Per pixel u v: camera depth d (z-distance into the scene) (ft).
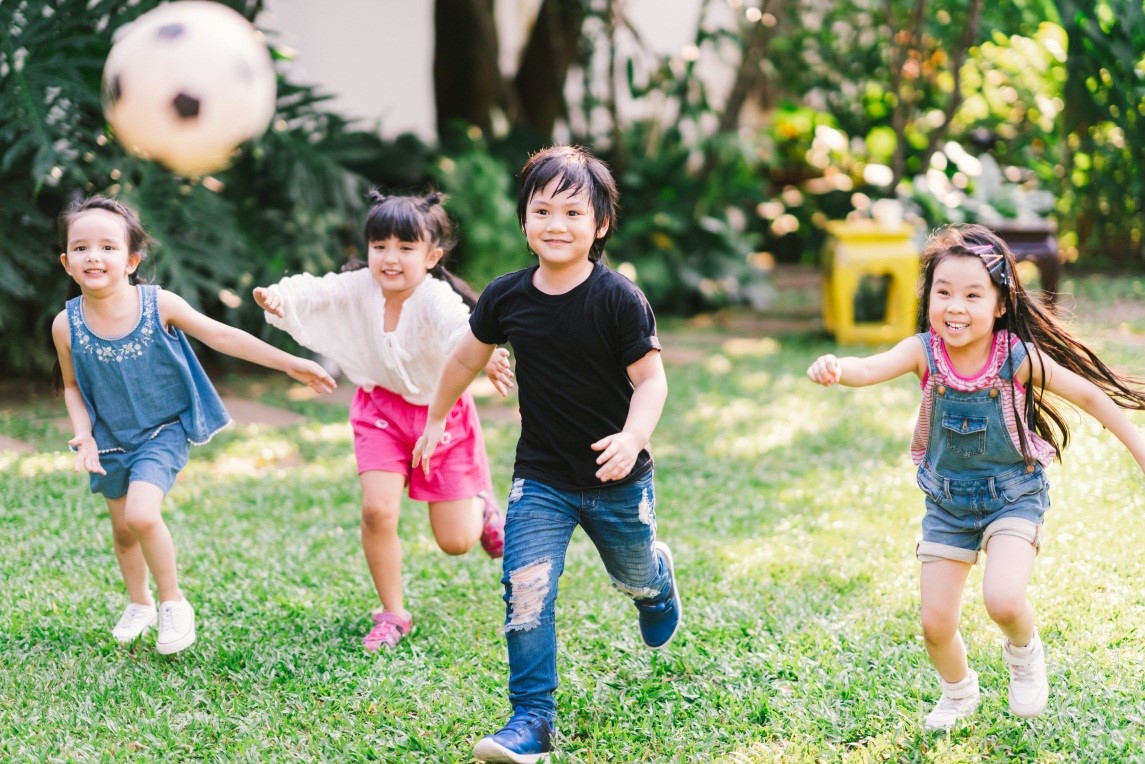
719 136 30.55
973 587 11.58
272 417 20.22
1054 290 26.02
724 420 19.72
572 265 8.63
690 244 31.30
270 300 10.34
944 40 30.04
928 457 8.75
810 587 12.01
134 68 10.72
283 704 9.59
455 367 9.32
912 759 8.41
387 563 10.93
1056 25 29.14
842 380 8.41
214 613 11.60
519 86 34.17
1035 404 8.64
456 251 26.37
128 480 10.39
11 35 20.03
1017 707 8.55
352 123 24.49
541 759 8.45
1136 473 14.89
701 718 9.20
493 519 12.03
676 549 13.39
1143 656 9.85
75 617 11.30
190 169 11.35
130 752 8.75
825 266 27.12
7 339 21.24
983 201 27.78
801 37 33.96
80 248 9.73
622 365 8.61
